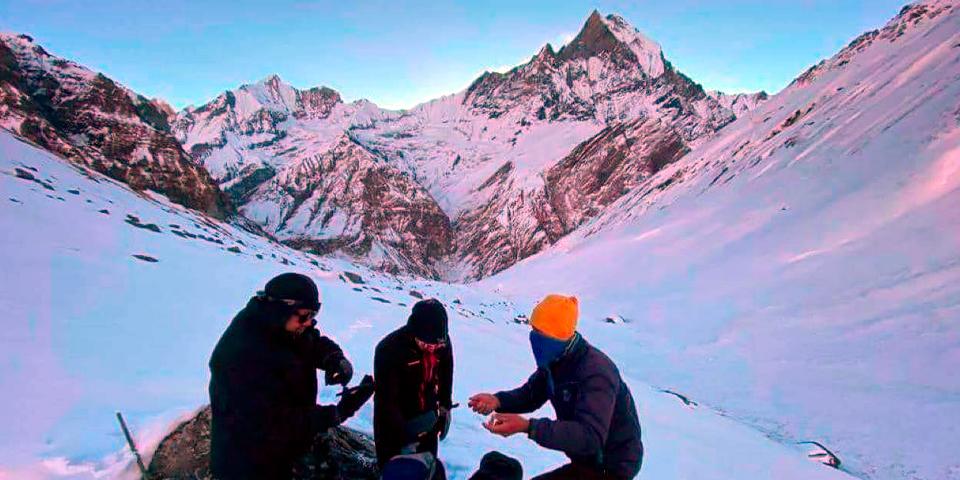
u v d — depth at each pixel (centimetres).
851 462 1842
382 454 380
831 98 10544
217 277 1365
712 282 5556
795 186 7675
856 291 4116
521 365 1267
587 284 7375
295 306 319
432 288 5116
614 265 7950
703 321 4325
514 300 6328
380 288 2492
